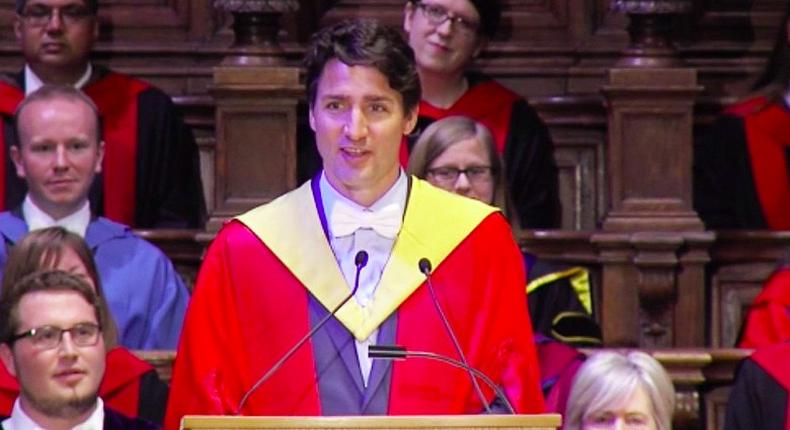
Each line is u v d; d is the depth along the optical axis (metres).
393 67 12.36
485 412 12.59
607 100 21.25
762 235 21.02
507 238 13.31
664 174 21.16
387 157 12.59
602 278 20.67
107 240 18.72
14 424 13.91
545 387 17.19
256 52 21.12
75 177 18.58
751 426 17.72
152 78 23.78
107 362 16.48
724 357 18.39
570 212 23.39
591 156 23.38
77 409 13.81
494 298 13.01
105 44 23.78
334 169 12.66
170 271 18.83
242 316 12.91
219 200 20.91
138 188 21.91
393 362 12.67
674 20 22.17
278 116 20.98
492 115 22.30
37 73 21.95
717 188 22.81
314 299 12.88
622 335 20.61
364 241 13.03
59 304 13.73
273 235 13.05
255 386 12.19
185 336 12.98
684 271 20.61
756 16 24.14
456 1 21.44
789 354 17.83
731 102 23.42
